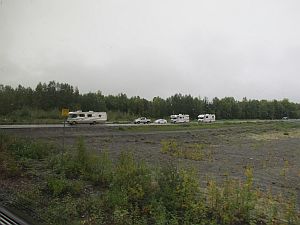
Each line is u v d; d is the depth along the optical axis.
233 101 155.50
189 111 135.12
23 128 38.19
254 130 70.56
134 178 11.67
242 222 10.00
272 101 176.75
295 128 88.69
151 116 124.81
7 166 15.11
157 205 10.13
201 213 9.91
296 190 16.39
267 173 21.36
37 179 13.78
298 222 10.02
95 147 30.44
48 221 9.05
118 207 9.96
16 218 9.15
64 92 105.94
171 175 11.21
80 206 10.41
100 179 13.57
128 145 34.34
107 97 127.56
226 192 11.16
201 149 34.75
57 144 26.92
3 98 86.56
